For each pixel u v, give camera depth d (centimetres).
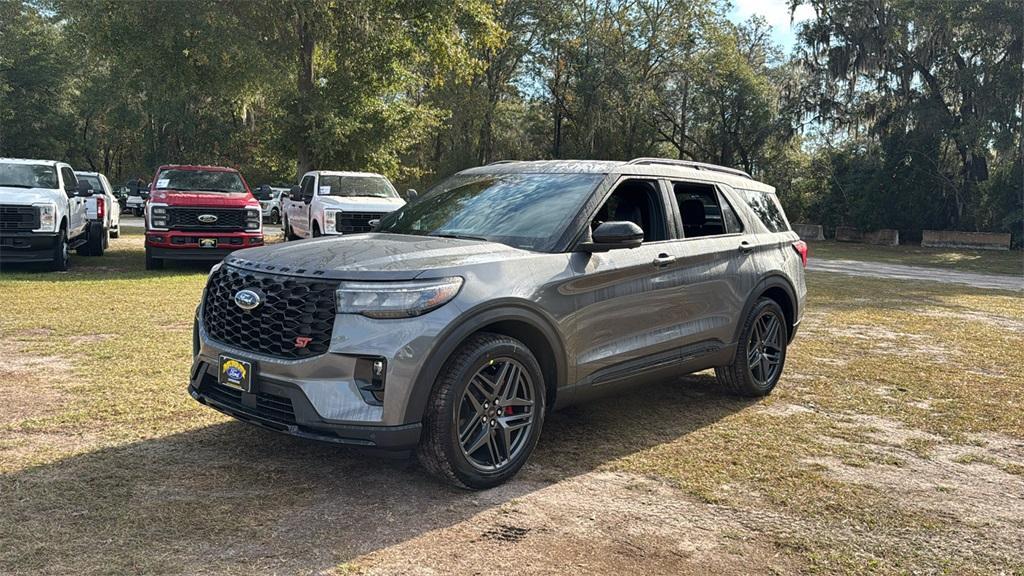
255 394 377
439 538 334
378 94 2645
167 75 2372
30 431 456
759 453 467
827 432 516
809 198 4184
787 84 3872
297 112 2498
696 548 334
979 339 912
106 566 298
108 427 468
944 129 3328
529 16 4450
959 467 455
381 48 2411
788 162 4172
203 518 346
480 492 390
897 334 938
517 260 405
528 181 493
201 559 307
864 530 360
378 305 357
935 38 3300
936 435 517
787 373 696
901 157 3519
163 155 5344
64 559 302
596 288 439
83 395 535
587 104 4059
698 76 4078
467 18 2544
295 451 439
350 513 357
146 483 384
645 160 519
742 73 4047
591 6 4428
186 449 436
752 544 341
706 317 529
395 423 354
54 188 1310
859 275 1861
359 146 2545
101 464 408
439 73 2684
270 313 373
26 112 4875
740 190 601
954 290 1553
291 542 325
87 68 5169
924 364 750
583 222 445
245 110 3142
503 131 4919
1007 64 3108
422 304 360
